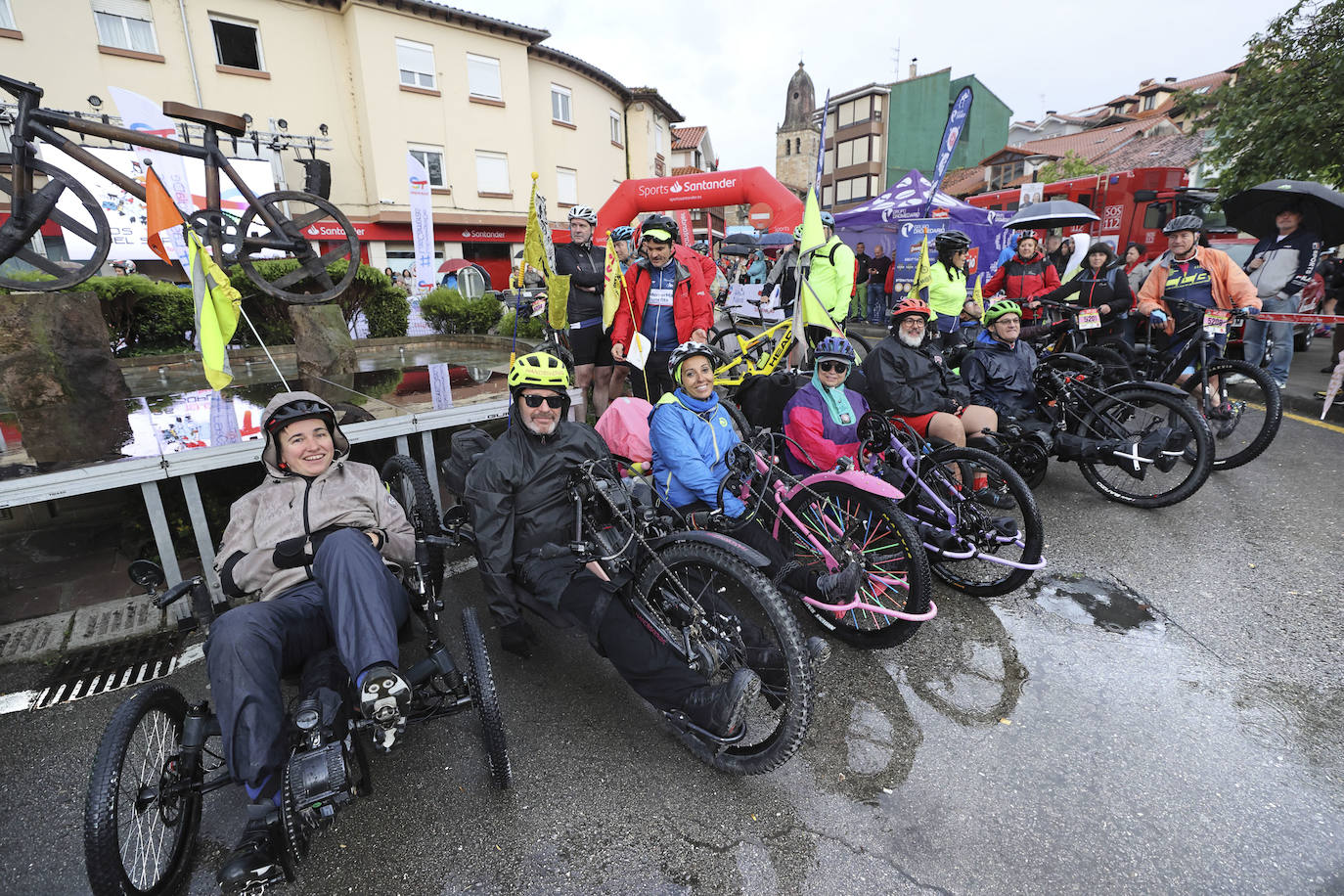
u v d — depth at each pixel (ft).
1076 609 11.07
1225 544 13.03
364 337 31.24
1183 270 17.87
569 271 18.62
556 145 74.33
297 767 6.01
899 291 39.40
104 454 10.98
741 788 7.67
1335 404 20.54
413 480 11.41
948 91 118.83
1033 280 23.25
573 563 8.64
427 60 61.21
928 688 9.32
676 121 100.07
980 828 7.01
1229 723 8.38
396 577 8.57
